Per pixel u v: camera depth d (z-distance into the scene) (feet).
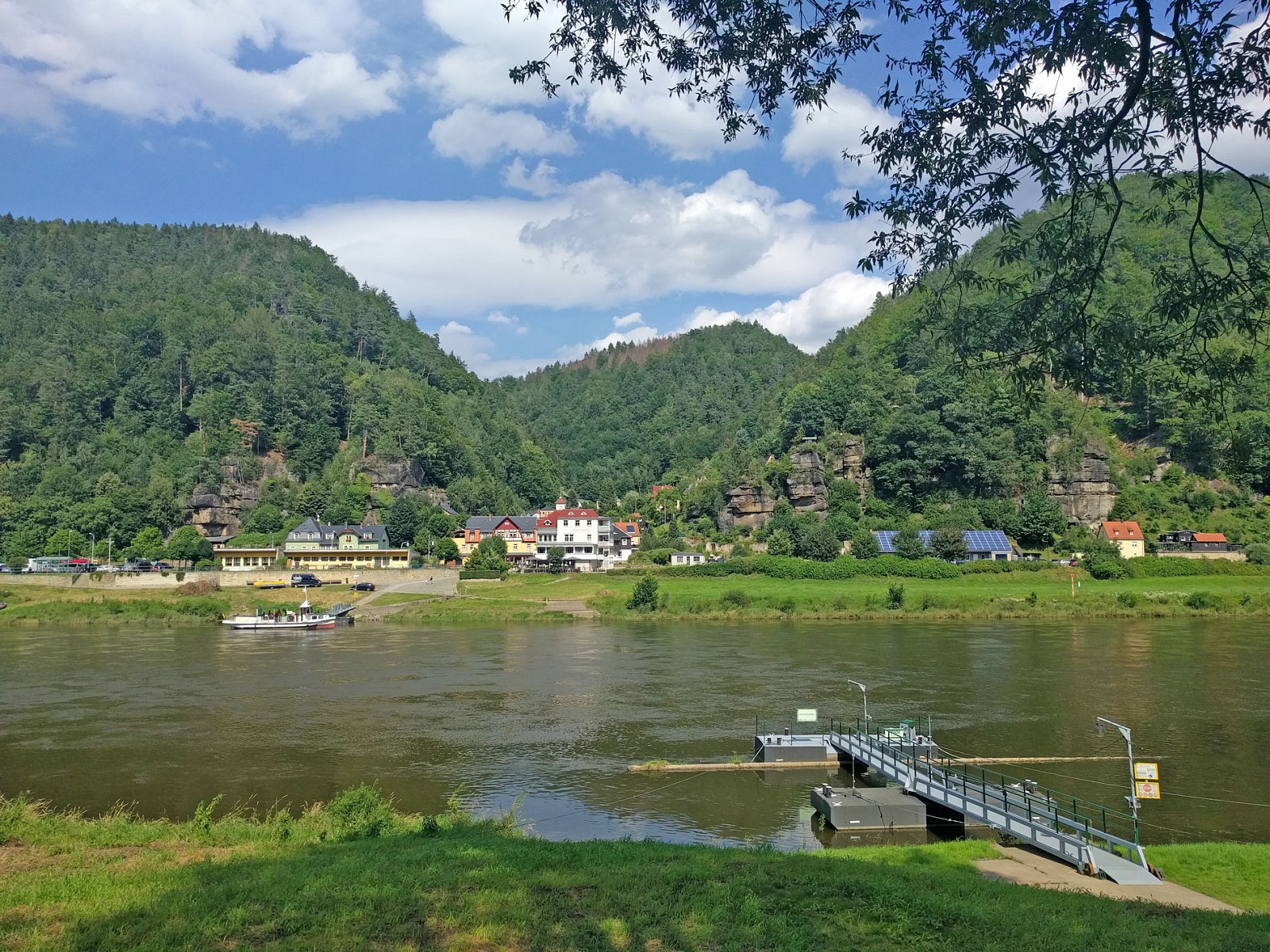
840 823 131.75
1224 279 56.90
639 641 338.34
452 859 82.58
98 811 139.23
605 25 64.54
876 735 171.83
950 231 61.57
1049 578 482.69
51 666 285.84
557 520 636.48
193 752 176.45
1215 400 62.95
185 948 58.03
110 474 630.33
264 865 80.28
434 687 246.88
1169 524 561.02
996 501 595.47
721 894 71.72
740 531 641.40
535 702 226.17
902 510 613.52
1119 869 99.30
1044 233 60.90
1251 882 98.48
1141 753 174.91
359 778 159.02
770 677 258.78
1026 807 120.26
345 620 414.00
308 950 58.13
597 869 78.69
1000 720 203.31
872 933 65.31
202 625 408.67
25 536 573.74
